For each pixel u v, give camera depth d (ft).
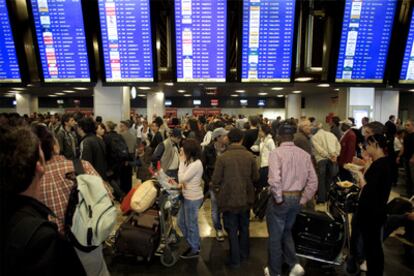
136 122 30.63
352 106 23.62
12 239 2.54
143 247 10.22
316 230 10.12
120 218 14.71
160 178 11.14
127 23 16.94
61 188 6.05
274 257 9.36
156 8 16.94
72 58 17.52
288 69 17.33
